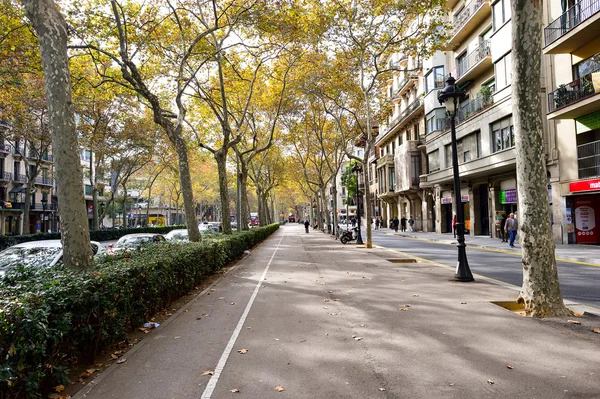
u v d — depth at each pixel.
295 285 9.73
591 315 6.14
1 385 2.96
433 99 31.69
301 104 28.12
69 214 6.23
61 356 3.90
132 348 5.17
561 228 19.42
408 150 38.19
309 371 4.23
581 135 18.50
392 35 18.48
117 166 35.69
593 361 4.24
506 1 21.38
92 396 3.76
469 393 3.57
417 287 8.85
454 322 5.88
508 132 21.91
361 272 11.62
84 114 26.69
